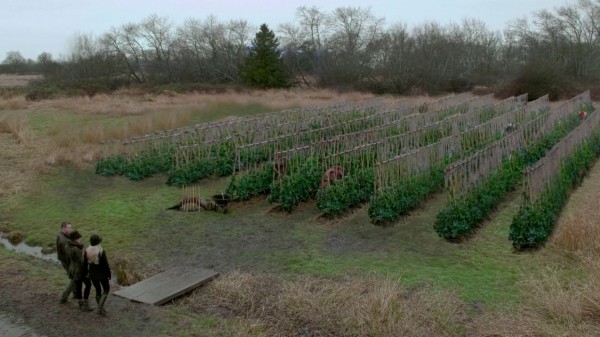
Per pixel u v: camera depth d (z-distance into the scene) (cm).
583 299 1075
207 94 5625
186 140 2675
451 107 3669
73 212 1902
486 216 1705
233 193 1945
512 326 1023
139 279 1345
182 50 7669
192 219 1802
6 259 1481
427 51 6712
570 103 3416
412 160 1842
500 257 1394
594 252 1302
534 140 2403
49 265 1453
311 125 3064
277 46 6862
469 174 1655
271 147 2567
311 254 1459
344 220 1730
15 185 2194
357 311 1090
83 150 2705
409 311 1080
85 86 5941
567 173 1916
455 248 1473
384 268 1337
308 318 1088
